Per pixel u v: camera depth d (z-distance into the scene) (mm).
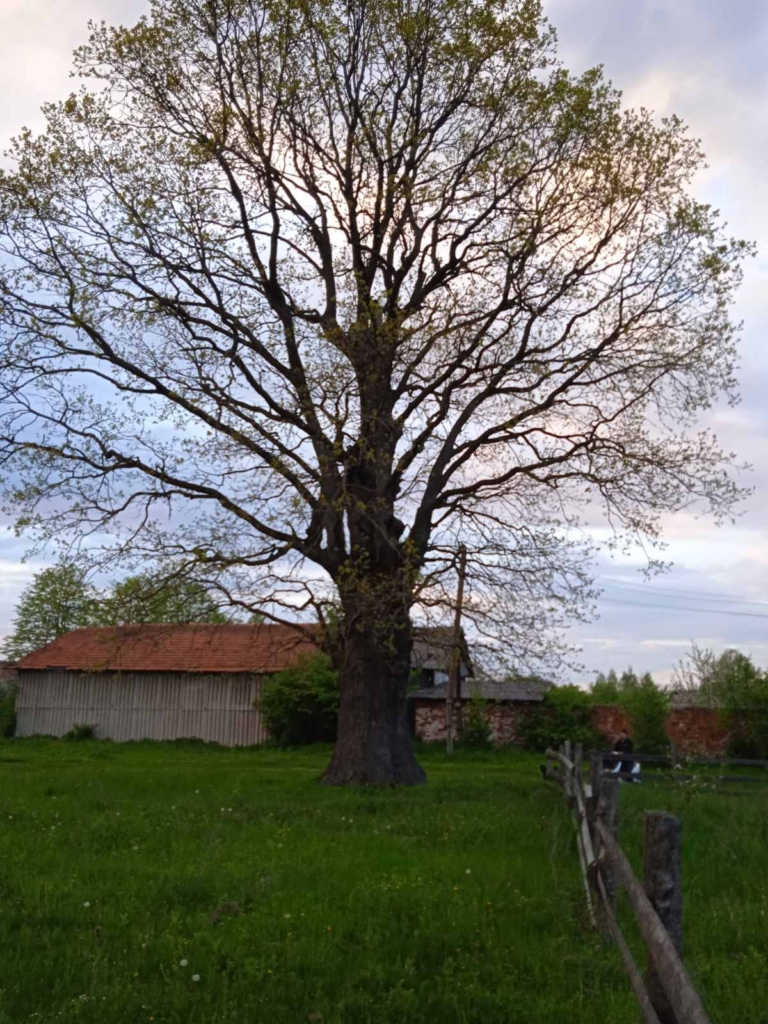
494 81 20906
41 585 21078
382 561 20875
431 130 21359
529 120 20578
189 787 19906
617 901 8055
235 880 9477
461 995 6391
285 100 20859
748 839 11727
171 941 7379
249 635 47094
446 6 20250
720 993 6230
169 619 20844
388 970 6895
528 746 40750
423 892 8891
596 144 20391
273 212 20953
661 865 5184
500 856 11102
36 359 19906
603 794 8078
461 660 21484
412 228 21984
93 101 20250
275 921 8016
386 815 15578
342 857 11000
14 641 63375
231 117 20844
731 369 20766
